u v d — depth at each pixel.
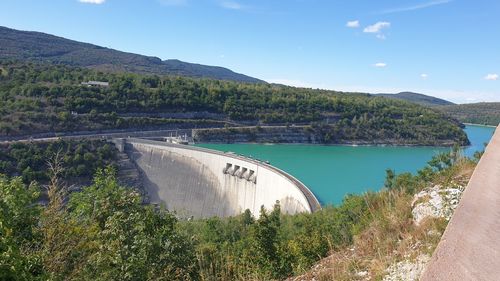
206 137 148.75
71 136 122.25
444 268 5.03
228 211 93.94
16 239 8.48
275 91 199.12
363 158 124.81
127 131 137.12
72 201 12.54
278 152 135.50
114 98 147.88
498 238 5.69
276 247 15.63
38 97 134.75
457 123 195.88
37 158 97.12
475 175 8.51
